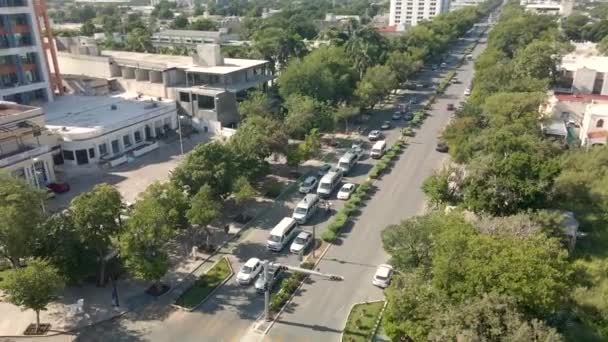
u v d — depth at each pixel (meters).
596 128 78.62
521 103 75.69
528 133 68.50
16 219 41.44
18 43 90.19
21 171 65.19
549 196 53.34
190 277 48.94
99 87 104.06
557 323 36.62
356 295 46.28
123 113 87.44
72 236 43.91
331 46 117.44
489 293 32.53
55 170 74.00
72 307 43.03
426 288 35.94
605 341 38.28
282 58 129.75
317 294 46.47
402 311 34.88
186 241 55.28
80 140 74.62
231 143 64.75
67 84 106.12
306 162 79.56
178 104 97.50
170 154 82.56
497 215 53.38
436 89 129.75
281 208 63.50
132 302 44.94
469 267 34.03
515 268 32.94
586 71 105.69
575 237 53.19
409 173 75.19
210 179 55.88
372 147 83.62
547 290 32.22
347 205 62.91
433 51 163.38
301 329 41.75
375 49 116.88
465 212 54.94
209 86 98.81
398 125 99.06
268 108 90.25
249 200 65.44
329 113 85.62
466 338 29.03
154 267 43.19
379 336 40.41
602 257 52.03
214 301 45.44
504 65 104.31
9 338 40.22
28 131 68.25
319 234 57.22
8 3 87.62
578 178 56.75
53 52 99.94
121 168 76.25
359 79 110.19
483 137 64.31
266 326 42.06
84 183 70.56
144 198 49.50
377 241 55.69
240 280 47.62
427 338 32.03
